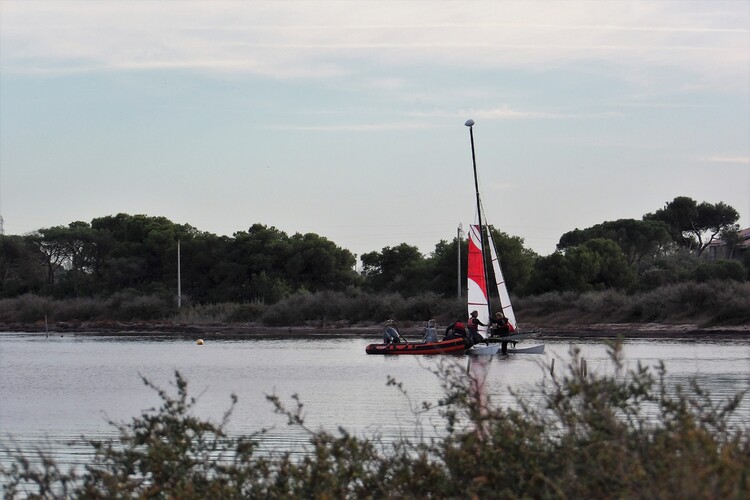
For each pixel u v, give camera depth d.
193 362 107.62
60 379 89.38
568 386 24.47
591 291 162.88
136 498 23.55
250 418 56.72
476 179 119.94
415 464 24.53
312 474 23.55
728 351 105.94
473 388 32.06
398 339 116.19
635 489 19.02
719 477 17.42
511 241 183.88
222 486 23.22
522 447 22.05
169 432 25.33
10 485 27.00
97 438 48.81
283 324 179.38
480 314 118.56
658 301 146.38
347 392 72.38
